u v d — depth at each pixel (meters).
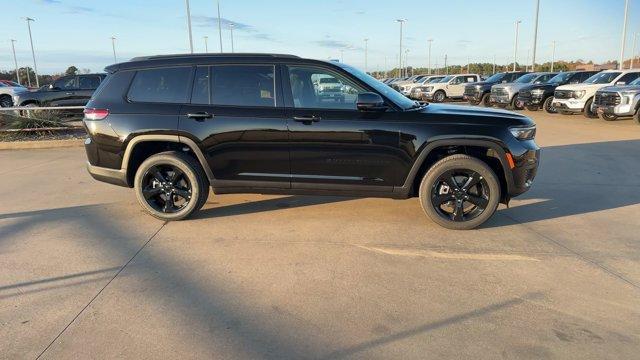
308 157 5.07
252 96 5.13
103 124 5.29
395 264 4.21
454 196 5.05
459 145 4.95
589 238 4.83
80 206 6.06
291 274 4.02
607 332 3.13
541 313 3.38
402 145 4.93
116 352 2.94
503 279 3.91
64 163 9.14
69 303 3.55
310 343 3.03
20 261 4.31
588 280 3.88
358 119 4.94
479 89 24.73
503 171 5.07
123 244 4.73
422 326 3.21
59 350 2.96
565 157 9.20
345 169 5.07
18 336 3.12
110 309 3.46
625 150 9.92
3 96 21.19
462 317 3.33
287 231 5.08
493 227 5.19
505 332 3.14
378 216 5.58
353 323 3.26
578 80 19.84
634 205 5.97
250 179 5.23
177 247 4.64
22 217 5.61
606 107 15.05
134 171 5.52
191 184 5.32
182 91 5.24
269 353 2.93
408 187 5.07
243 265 4.21
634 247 4.58
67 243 4.76
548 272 4.04
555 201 6.18
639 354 2.90
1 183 7.40
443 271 4.07
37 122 12.48
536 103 19.66
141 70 5.34
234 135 5.10
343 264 4.22
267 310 3.43
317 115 4.97
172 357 2.89
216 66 5.20
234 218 5.54
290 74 5.10
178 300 3.58
